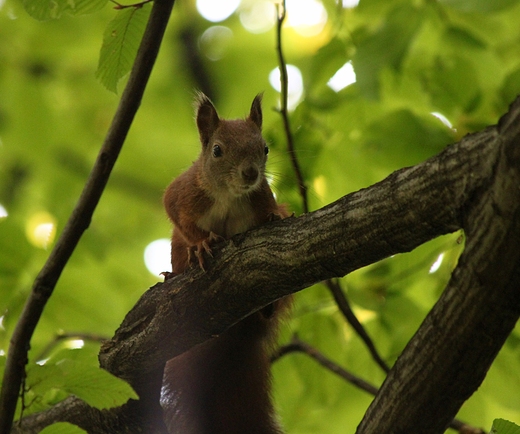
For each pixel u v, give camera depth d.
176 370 10.07
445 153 6.25
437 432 6.96
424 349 6.57
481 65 11.70
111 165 8.35
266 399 10.17
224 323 8.21
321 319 12.01
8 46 17.95
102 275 16.58
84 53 19.36
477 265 6.00
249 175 10.27
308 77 11.66
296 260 7.30
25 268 10.40
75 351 8.49
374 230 6.71
